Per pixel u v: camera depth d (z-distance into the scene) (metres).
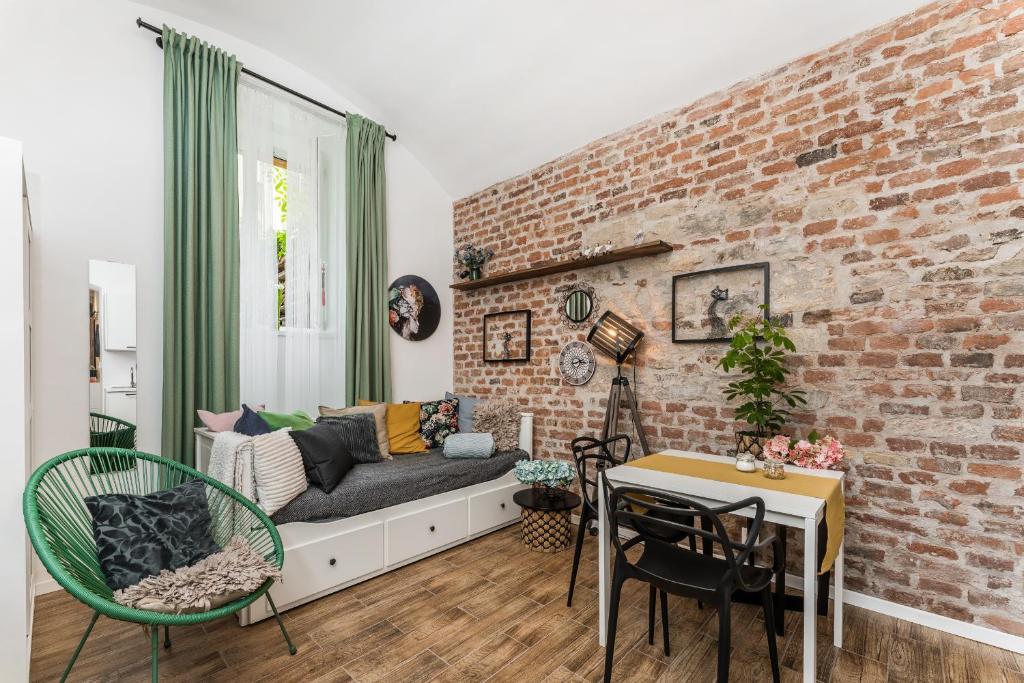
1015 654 1.89
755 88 2.65
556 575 2.59
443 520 2.87
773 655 1.63
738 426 2.70
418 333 4.23
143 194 2.79
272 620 2.13
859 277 2.30
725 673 1.48
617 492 1.72
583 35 2.77
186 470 2.00
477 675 1.78
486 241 4.23
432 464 3.03
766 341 2.44
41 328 2.44
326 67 3.48
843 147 2.36
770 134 2.59
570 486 3.52
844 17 2.29
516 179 3.98
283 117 3.40
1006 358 1.94
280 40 3.22
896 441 2.19
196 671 1.79
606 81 3.00
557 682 1.75
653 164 3.10
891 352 2.21
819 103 2.43
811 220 2.45
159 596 1.51
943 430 2.08
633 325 3.18
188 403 2.81
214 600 1.56
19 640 1.55
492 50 3.04
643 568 1.68
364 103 3.81
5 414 1.54
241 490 2.14
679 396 2.95
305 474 2.41
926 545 2.11
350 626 2.09
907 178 2.18
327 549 2.33
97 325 2.61
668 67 2.79
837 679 1.76
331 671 1.80
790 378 2.49
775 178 2.57
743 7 2.38
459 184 4.38
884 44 2.24
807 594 1.57
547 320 3.71
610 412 2.99
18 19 2.43
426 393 4.30
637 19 2.59
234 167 3.05
